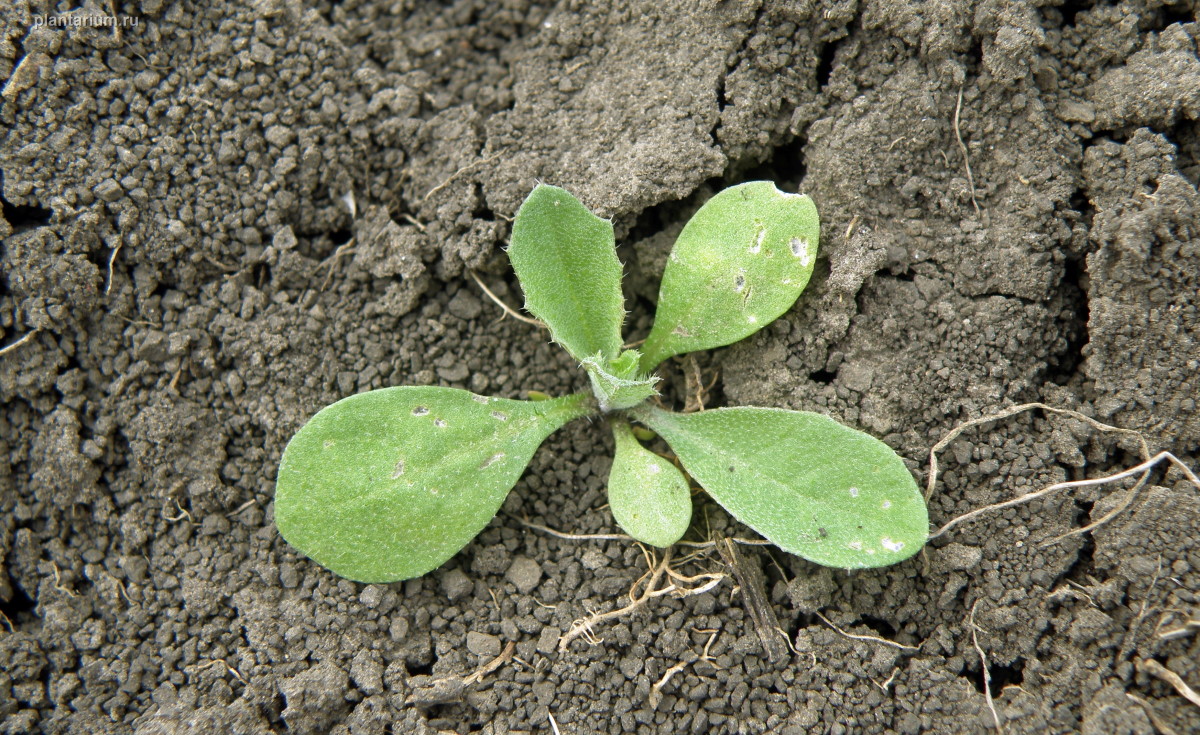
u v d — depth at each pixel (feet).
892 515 0.49
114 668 0.51
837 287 0.52
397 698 0.50
